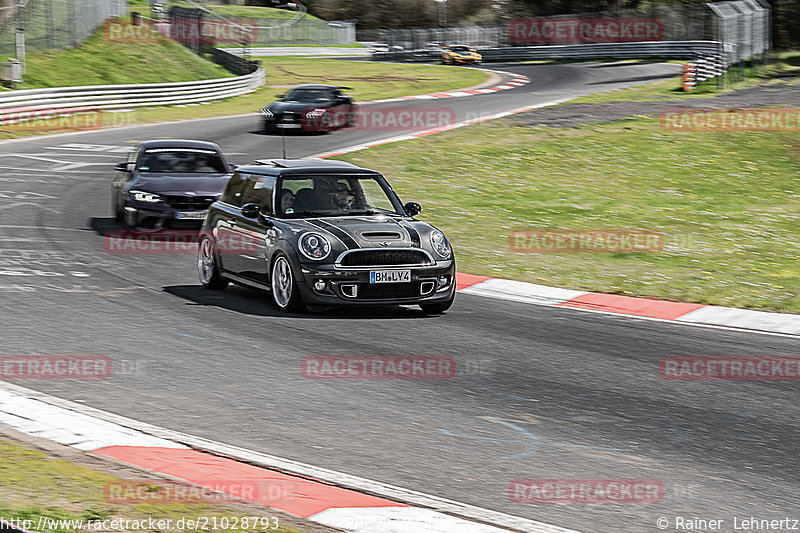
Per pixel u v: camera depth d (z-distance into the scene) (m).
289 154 89.19
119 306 36.59
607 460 21.36
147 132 105.88
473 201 71.25
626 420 24.45
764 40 181.00
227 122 116.75
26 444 20.27
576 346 32.88
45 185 73.00
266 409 24.39
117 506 16.83
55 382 26.05
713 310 40.62
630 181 80.62
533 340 33.59
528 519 17.78
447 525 17.06
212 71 163.00
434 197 72.25
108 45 151.88
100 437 21.20
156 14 184.75
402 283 35.97
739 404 26.28
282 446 21.59
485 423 23.84
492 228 61.56
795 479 20.48
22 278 41.19
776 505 18.94
